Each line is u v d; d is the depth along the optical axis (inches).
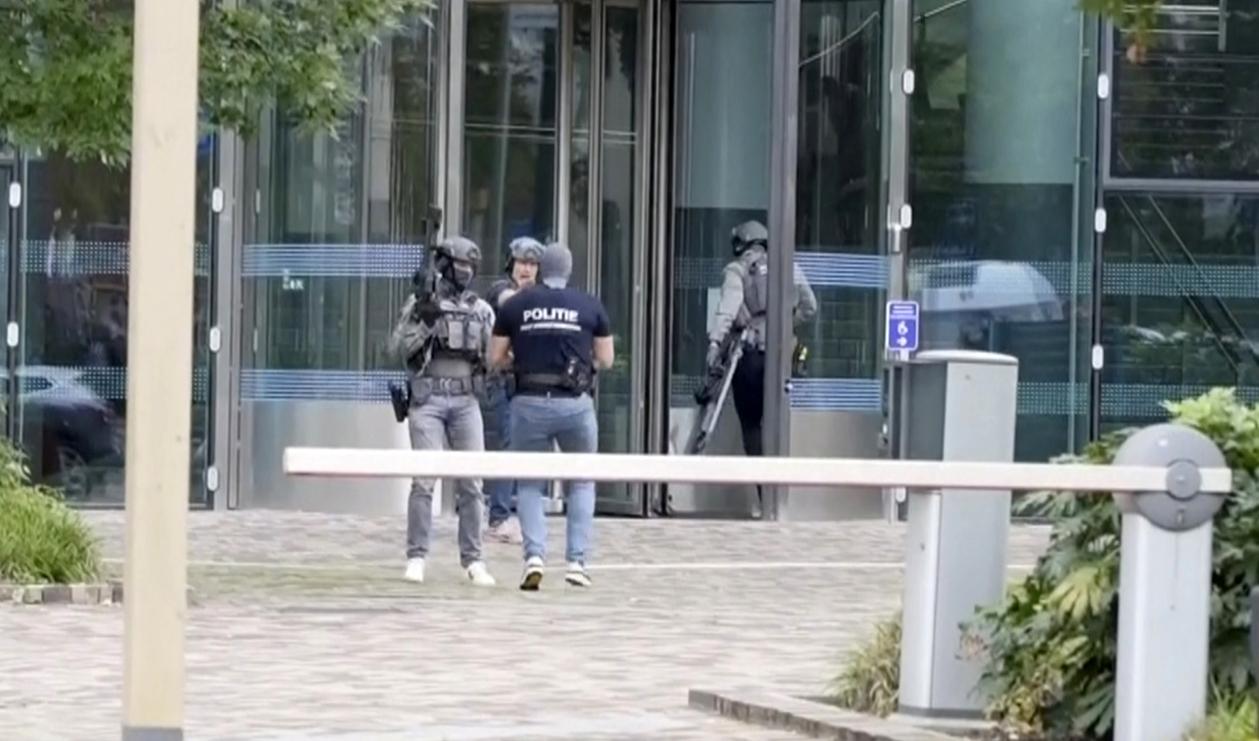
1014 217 1250.0
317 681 634.2
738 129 1238.3
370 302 1203.2
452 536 1104.8
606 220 1240.2
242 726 550.6
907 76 1235.2
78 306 1211.9
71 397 1210.6
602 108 1237.1
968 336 1247.5
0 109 837.8
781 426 1210.0
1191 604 457.7
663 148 1242.0
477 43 1222.9
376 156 1202.6
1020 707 503.8
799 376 1219.9
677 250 1242.0
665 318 1238.9
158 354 370.0
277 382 1211.9
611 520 1210.0
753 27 1236.5
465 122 1218.0
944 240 1245.7
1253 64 1251.8
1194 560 458.3
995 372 515.8
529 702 601.3
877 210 1237.1
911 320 1219.2
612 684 638.5
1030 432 1251.2
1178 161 1253.1
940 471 432.1
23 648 684.7
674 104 1242.6
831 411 1223.5
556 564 997.8
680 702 604.1
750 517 1230.9
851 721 530.6
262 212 1213.7
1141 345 1254.9
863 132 1234.6
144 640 371.9
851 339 1229.7
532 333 909.2
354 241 1203.2
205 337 1210.0
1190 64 1251.8
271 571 925.8
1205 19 1251.2
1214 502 457.1
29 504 825.5
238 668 657.6
